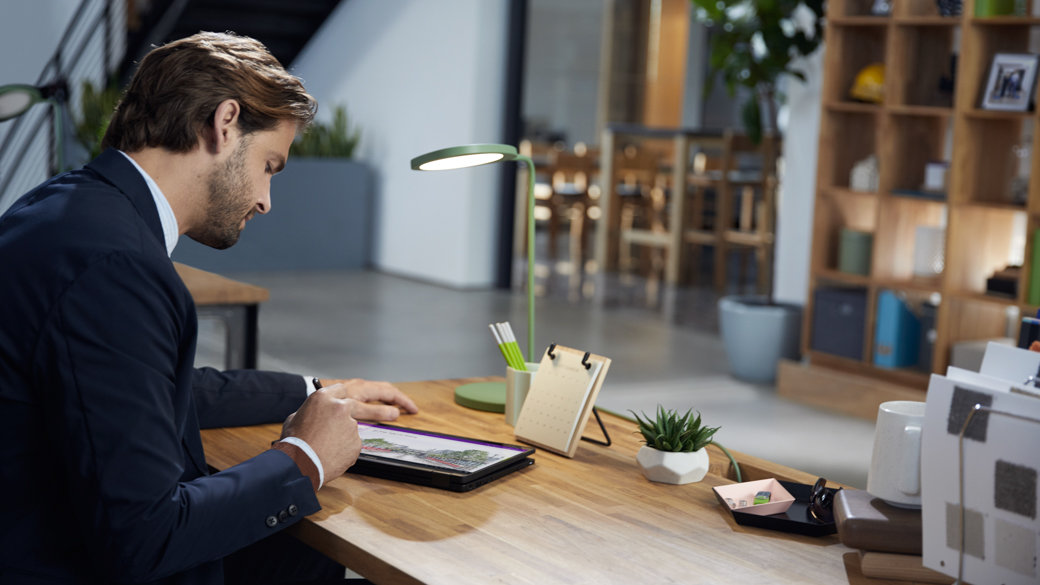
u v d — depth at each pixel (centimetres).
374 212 869
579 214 1028
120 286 122
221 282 285
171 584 130
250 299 281
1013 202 448
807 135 558
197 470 143
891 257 486
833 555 133
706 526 142
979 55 443
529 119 1131
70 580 127
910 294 485
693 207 895
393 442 168
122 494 119
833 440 429
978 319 470
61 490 126
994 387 112
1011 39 449
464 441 171
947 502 113
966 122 444
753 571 126
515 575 122
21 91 365
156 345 124
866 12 494
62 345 119
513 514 143
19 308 121
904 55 471
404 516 140
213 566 134
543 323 661
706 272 938
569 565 126
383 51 853
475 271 793
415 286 789
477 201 786
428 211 815
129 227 127
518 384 188
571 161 953
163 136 133
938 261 485
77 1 933
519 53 774
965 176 448
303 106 141
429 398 208
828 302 500
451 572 122
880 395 467
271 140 139
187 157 134
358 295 734
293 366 513
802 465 390
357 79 884
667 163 953
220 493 129
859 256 494
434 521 139
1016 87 431
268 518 133
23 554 125
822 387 489
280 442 145
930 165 471
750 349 529
